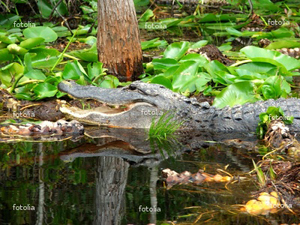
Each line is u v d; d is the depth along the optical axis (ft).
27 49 35.94
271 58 36.09
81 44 44.60
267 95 29.81
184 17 58.39
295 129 26.68
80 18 54.70
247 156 23.39
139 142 25.52
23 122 27.02
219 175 20.45
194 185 19.49
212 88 33.42
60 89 28.30
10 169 20.59
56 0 52.95
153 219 16.37
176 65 33.76
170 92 28.35
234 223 16.21
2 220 15.96
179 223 16.12
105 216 16.29
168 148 24.59
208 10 63.21
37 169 20.72
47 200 17.49
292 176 19.89
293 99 28.30
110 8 33.35
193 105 28.35
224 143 25.63
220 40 49.06
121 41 33.68
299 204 17.97
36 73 32.07
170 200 17.93
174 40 47.67
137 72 34.68
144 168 21.38
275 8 59.57
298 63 35.76
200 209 17.26
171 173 20.26
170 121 27.81
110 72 34.19
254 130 27.48
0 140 24.91
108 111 28.48
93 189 18.66
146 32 51.85
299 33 50.93
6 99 30.37
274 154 23.68
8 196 17.75
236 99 29.63
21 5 57.26
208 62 34.94
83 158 22.47
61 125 26.63
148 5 64.39
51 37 39.24
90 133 26.86
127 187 19.06
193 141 25.95
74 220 16.05
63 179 19.61
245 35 48.75
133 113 27.91
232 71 33.81
